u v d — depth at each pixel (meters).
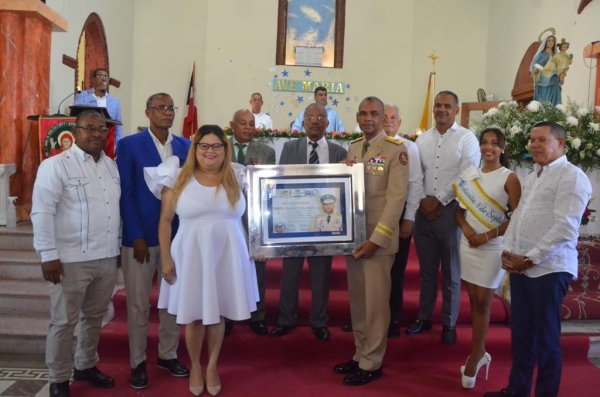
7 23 5.23
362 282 3.41
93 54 8.43
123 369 3.51
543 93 6.84
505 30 9.56
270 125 7.71
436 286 3.86
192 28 9.91
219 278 3.07
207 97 9.50
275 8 9.57
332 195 3.34
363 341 3.46
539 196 2.94
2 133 5.23
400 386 3.32
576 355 3.87
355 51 9.76
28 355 3.74
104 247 3.06
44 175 2.89
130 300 3.22
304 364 3.64
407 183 3.25
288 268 3.76
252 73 9.55
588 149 4.76
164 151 3.34
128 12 9.56
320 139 3.90
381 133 3.37
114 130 5.24
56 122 4.88
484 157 3.30
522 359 3.04
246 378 3.40
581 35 7.11
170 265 3.04
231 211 3.04
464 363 3.72
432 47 10.30
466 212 3.34
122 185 3.19
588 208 4.84
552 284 2.87
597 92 6.43
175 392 3.18
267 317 4.05
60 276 2.95
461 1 10.31
